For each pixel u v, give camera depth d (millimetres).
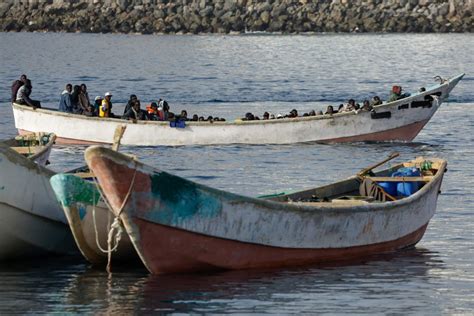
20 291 54844
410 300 53375
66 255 62500
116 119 104688
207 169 92438
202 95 156125
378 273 57969
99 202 56719
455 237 66562
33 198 59625
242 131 105375
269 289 54688
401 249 63281
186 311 51312
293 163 95625
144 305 52250
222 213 55156
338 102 148375
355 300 53281
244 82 175375
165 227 54344
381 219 61000
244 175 89562
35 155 71625
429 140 111562
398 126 107688
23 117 107312
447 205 76312
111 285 55531
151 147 104812
